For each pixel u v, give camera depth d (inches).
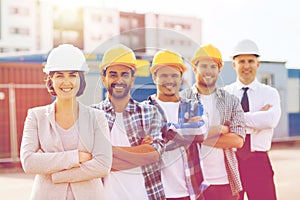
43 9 1105.4
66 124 109.5
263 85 168.4
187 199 120.2
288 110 692.7
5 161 504.7
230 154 143.3
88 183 109.9
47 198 109.0
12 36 1192.8
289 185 338.3
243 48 166.9
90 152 108.1
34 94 548.7
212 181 141.3
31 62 567.5
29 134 110.7
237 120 140.8
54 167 107.7
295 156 525.0
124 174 109.0
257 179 163.5
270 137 165.9
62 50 107.0
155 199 109.3
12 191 349.4
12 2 1207.6
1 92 534.0
